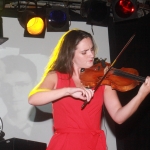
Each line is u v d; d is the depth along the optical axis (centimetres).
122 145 455
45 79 256
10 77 451
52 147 246
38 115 447
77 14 482
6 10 461
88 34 269
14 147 340
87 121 246
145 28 441
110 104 259
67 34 270
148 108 428
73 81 259
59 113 249
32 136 442
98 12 459
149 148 423
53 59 277
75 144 241
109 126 460
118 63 474
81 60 260
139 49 448
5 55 455
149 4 473
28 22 442
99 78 271
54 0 466
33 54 462
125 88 267
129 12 434
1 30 438
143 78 271
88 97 229
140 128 436
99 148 247
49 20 450
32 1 456
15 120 442
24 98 449
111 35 490
